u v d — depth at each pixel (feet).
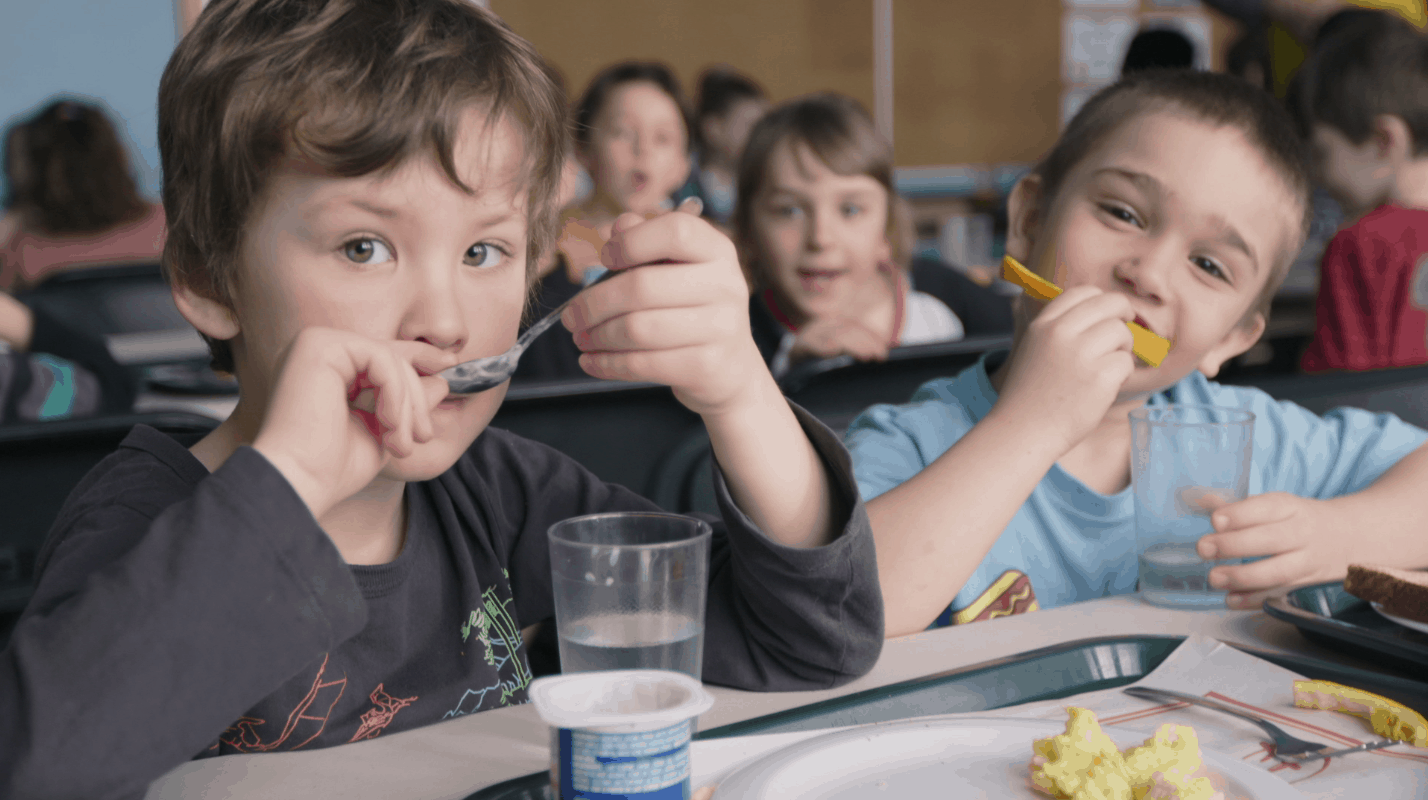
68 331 8.60
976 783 1.73
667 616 1.96
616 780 1.47
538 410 4.41
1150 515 2.92
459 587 2.97
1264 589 2.92
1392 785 1.74
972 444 2.97
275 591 1.72
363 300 2.20
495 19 2.61
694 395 2.30
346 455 1.96
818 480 2.48
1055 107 24.07
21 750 1.57
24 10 16.24
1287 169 3.80
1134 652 2.34
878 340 8.52
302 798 1.80
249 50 2.25
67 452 4.42
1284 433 4.24
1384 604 2.58
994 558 3.73
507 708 2.25
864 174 8.93
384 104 2.14
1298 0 14.33
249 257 2.27
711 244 2.26
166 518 1.74
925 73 22.77
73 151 14.25
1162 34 15.39
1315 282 12.57
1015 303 4.19
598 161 11.37
